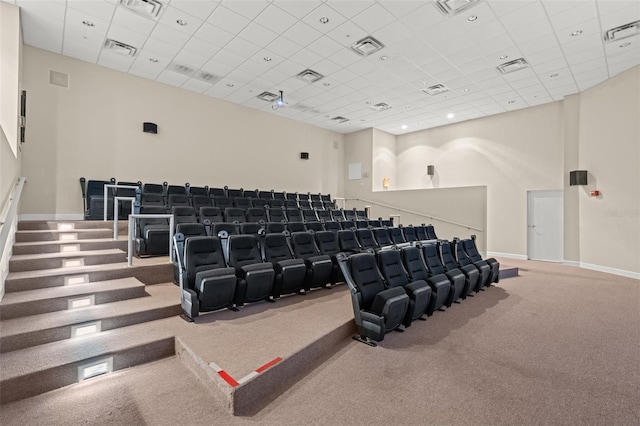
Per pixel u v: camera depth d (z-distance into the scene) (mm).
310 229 5922
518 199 8867
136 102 6891
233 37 5359
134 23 4992
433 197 9344
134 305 3314
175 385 2385
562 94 7770
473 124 9758
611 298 4906
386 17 4781
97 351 2543
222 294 3342
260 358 2479
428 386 2406
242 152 8672
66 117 6066
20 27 4867
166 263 4211
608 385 2443
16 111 4570
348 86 7379
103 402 2180
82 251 4387
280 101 7598
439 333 3438
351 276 3346
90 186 6102
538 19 4805
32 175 5711
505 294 5133
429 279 3928
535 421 2021
